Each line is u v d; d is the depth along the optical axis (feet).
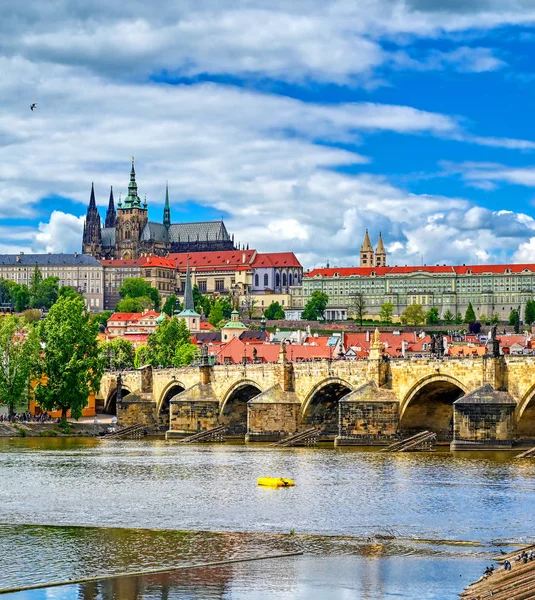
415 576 417.08
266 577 419.13
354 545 469.57
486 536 483.10
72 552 460.14
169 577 419.95
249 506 565.12
